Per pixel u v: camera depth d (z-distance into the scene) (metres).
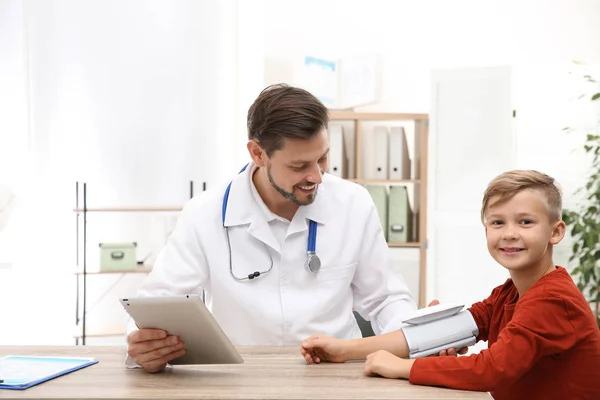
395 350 1.51
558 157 4.55
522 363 1.33
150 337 1.41
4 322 4.27
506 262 1.47
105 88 4.45
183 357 1.48
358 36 4.69
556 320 1.37
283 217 1.78
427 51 4.66
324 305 1.77
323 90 4.48
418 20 4.66
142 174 4.50
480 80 4.20
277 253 1.77
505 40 4.61
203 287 1.87
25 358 1.57
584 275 4.07
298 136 1.52
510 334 1.36
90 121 4.44
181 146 4.52
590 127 4.52
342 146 4.35
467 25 4.63
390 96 4.69
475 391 1.29
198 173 4.54
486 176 4.19
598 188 4.14
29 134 4.31
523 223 1.46
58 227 4.40
